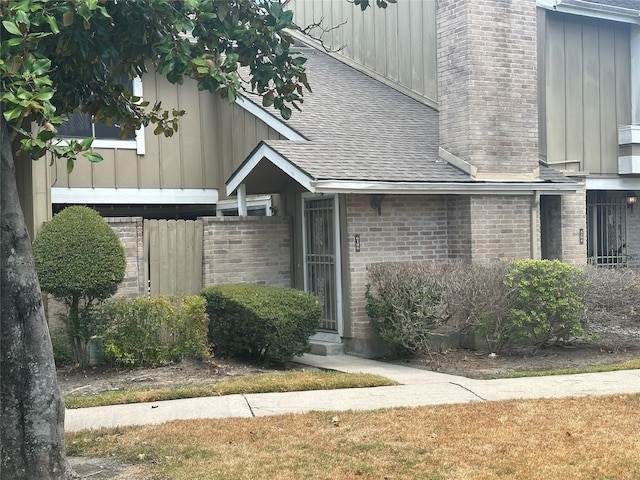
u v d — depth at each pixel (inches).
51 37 222.8
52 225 358.3
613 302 400.5
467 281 391.2
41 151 173.2
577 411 274.2
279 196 496.1
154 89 553.9
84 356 372.5
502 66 467.8
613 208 585.0
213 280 446.0
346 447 234.1
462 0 461.4
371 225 435.2
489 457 222.4
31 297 193.5
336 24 679.7
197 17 233.1
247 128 542.3
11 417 189.8
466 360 395.9
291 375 346.3
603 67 556.7
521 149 472.4
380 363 402.6
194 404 294.7
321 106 542.6
